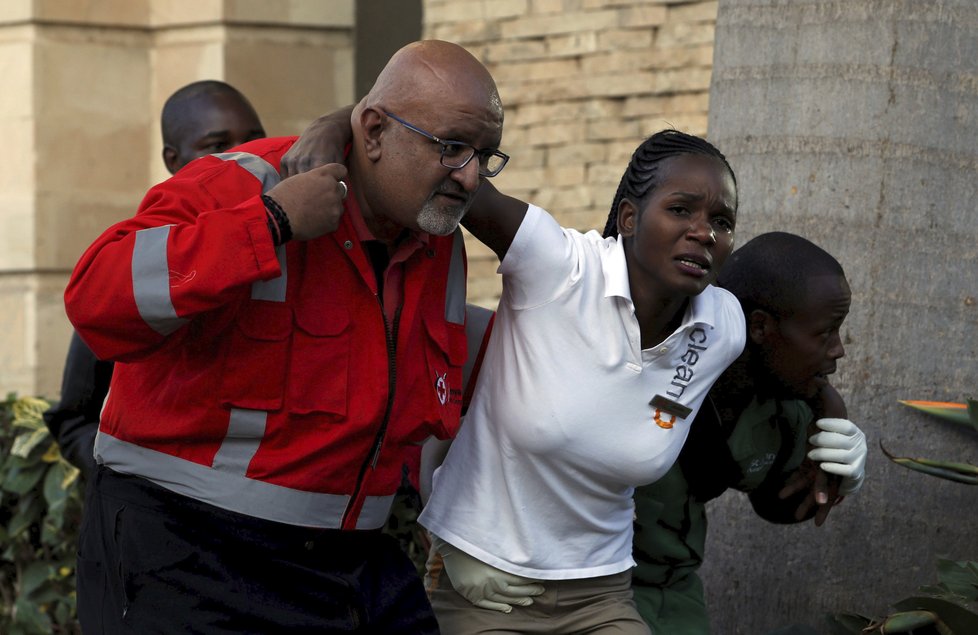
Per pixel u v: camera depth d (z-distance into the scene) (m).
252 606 4.27
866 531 5.84
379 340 4.32
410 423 4.50
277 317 4.18
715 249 4.59
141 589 4.26
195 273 3.87
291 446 4.25
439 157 4.12
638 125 9.55
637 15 9.52
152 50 11.54
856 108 5.79
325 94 11.49
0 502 7.84
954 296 5.76
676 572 5.36
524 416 4.68
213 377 4.18
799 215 5.87
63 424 5.82
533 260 4.61
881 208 5.77
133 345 3.99
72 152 11.37
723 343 4.80
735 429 5.25
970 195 5.77
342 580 4.43
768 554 6.00
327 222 4.01
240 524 4.24
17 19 11.21
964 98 5.76
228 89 6.70
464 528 4.87
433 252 4.49
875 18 5.75
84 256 3.99
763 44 5.98
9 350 11.49
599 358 4.63
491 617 4.92
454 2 10.21
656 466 4.72
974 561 5.73
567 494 4.79
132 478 4.33
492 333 4.92
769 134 5.94
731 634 6.07
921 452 5.77
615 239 4.83
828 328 5.06
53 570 7.85
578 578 4.89
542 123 9.91
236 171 4.20
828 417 5.23
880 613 5.83
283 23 11.26
